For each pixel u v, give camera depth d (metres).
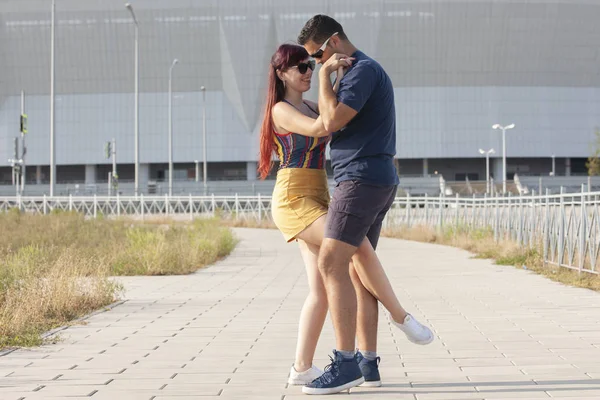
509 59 92.19
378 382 6.10
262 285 14.57
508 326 9.19
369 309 6.17
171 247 18.94
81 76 95.50
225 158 93.81
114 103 96.06
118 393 5.97
